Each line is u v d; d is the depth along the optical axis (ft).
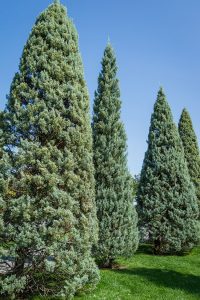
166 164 77.36
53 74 39.93
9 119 38.86
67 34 41.93
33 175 36.94
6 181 35.88
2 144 38.11
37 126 38.29
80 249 37.91
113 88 62.39
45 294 36.88
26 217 34.91
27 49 41.04
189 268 59.26
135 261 63.26
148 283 46.44
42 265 36.19
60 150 38.93
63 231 36.40
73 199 38.27
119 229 56.18
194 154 105.19
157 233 74.33
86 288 40.16
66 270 36.22
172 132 79.87
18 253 35.91
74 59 41.75
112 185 57.82
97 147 59.47
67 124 39.19
